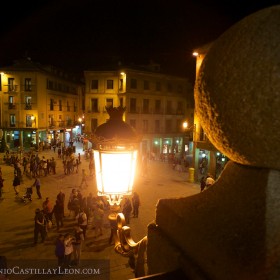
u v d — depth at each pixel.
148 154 35.56
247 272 0.92
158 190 20.47
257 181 1.05
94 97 40.38
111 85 39.81
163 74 40.53
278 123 0.91
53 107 45.75
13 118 41.19
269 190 1.00
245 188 1.08
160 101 41.03
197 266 1.13
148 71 39.31
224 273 1.00
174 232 1.32
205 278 1.08
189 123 45.12
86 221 11.83
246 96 0.96
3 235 12.20
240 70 0.98
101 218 12.12
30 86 40.88
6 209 15.62
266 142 0.95
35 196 18.14
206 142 22.95
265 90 0.92
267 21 0.98
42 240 11.50
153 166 30.52
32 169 24.08
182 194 19.55
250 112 0.95
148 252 1.51
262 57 0.94
